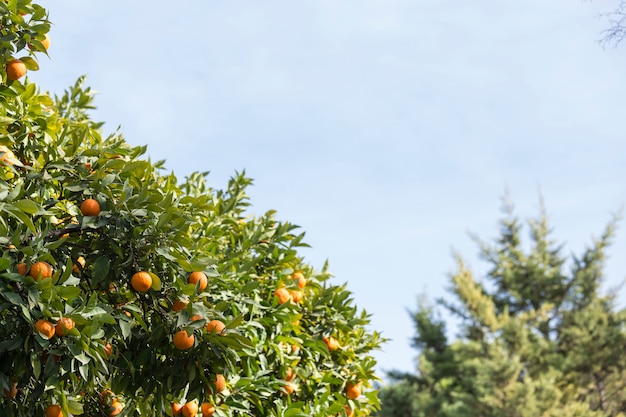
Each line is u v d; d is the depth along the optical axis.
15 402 4.57
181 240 4.75
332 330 7.09
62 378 4.38
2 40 4.57
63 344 4.20
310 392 6.83
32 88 5.26
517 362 25.59
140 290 4.58
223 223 7.38
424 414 28.34
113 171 4.98
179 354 4.79
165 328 4.78
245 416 6.32
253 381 6.15
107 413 5.40
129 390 4.94
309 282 7.34
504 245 32.53
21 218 4.27
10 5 4.61
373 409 7.29
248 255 6.96
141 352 4.84
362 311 7.34
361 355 7.30
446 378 30.14
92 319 4.32
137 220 4.69
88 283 4.87
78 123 7.23
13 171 4.71
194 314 4.68
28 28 4.69
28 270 4.21
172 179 6.24
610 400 27.38
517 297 30.94
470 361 27.58
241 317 4.77
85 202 4.66
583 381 27.23
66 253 4.77
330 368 7.00
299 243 7.05
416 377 31.42
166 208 4.79
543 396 24.88
